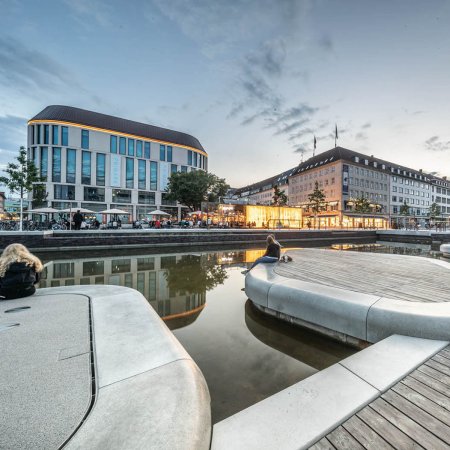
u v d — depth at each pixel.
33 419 1.43
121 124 46.06
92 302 3.65
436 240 29.02
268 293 4.84
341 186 50.50
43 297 3.91
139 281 8.21
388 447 1.46
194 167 50.66
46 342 2.41
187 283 7.90
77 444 1.27
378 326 3.30
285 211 33.03
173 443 1.29
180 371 1.94
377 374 2.22
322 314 3.96
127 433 1.34
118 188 41.94
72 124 38.34
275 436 1.55
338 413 1.74
